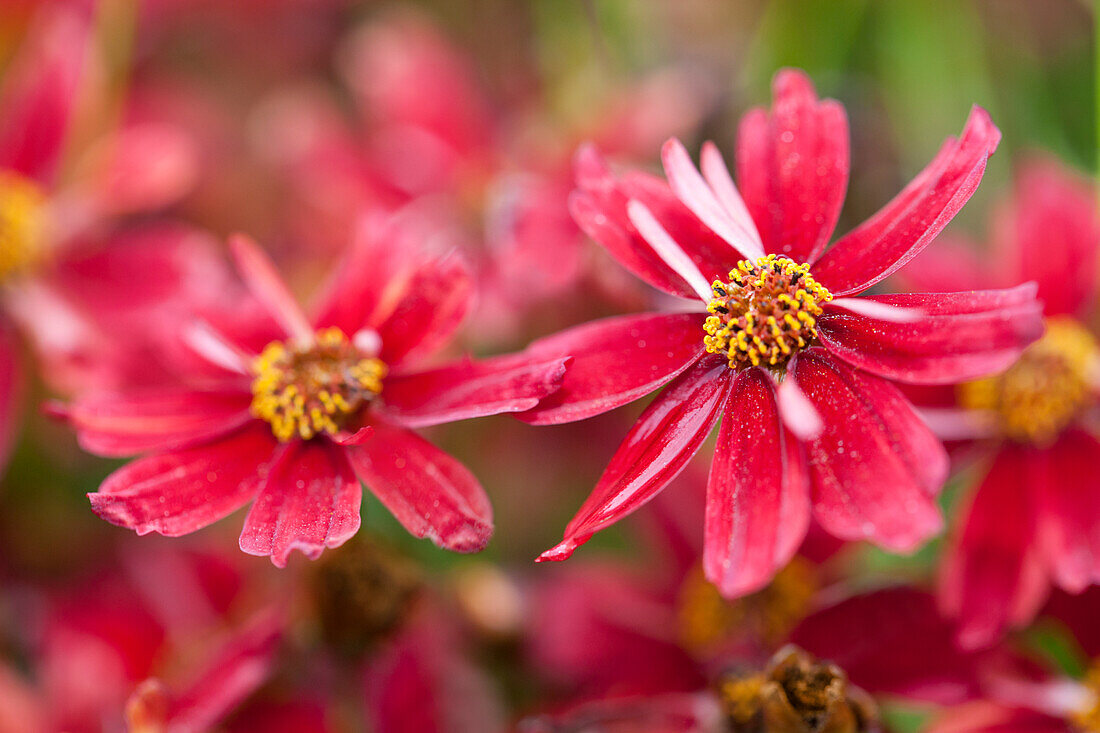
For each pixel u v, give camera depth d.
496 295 0.25
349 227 0.27
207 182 0.30
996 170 0.29
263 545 0.19
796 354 0.19
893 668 0.22
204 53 0.34
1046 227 0.24
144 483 0.19
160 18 0.34
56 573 0.26
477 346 0.26
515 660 0.24
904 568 0.25
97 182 0.26
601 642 0.24
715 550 0.18
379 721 0.23
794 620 0.23
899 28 0.30
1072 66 0.31
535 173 0.27
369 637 0.23
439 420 0.19
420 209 0.28
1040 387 0.23
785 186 0.20
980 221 0.29
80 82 0.27
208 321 0.21
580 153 0.20
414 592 0.23
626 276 0.23
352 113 0.34
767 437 0.19
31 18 0.29
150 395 0.20
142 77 0.32
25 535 0.26
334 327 0.21
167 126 0.31
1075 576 0.22
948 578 0.22
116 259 0.26
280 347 0.20
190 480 0.20
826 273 0.20
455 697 0.24
